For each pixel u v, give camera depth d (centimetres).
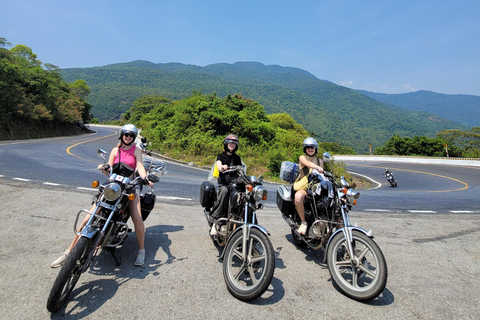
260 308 286
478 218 742
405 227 620
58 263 312
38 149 1803
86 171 1039
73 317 254
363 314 287
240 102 3266
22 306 264
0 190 650
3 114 2991
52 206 564
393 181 1909
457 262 436
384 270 300
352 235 329
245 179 357
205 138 2123
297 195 396
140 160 371
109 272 338
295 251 446
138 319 256
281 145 2556
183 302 286
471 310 305
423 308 304
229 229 367
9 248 378
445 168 3180
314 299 310
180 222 538
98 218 299
